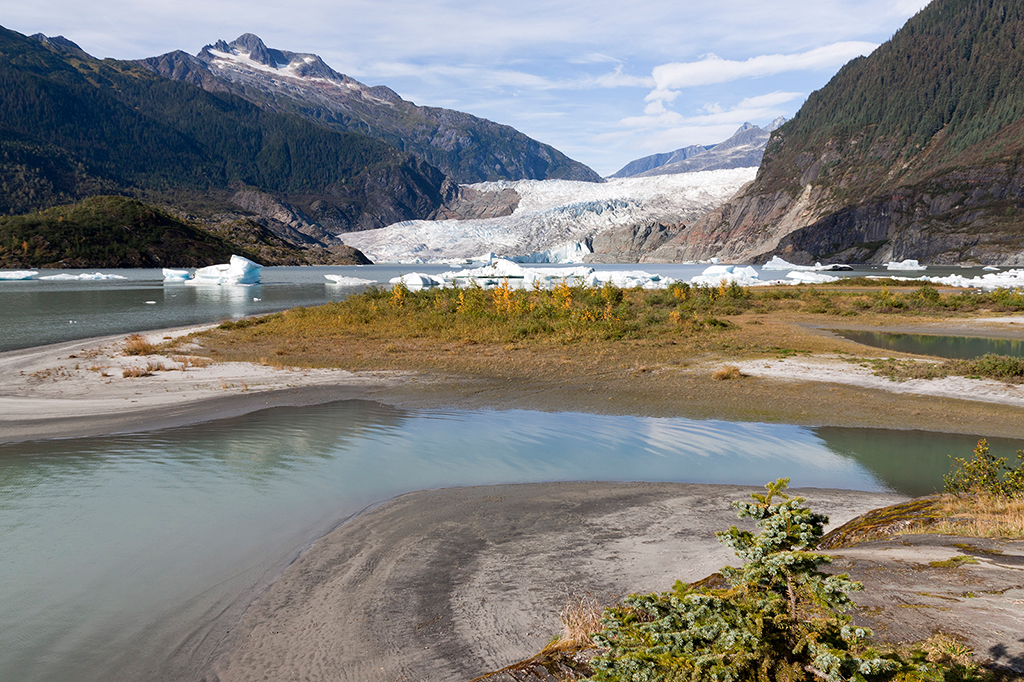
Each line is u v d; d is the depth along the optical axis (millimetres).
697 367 21906
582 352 25547
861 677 2891
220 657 5289
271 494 9695
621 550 7395
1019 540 6129
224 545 7695
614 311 38969
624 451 12406
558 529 8211
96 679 5008
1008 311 43625
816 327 37156
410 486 10172
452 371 21375
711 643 3287
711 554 7121
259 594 6426
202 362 22672
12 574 6855
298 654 5281
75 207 169875
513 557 7254
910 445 12906
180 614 6039
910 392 17578
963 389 17562
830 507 9250
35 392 17438
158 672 5102
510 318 36094
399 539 7875
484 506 9188
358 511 8969
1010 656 3502
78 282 93375
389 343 28375
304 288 82750
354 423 14617
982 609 4250
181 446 12547
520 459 11820
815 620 3189
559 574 6699
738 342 28516
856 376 19906
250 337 29984
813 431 14000
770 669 3070
